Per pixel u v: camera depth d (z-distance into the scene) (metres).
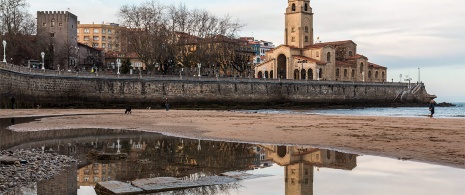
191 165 18.88
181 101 117.31
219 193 13.26
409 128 39.22
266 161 19.91
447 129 37.84
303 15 179.00
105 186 14.25
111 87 106.31
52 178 15.86
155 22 129.00
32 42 129.75
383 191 13.05
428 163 18.80
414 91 178.88
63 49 141.75
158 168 18.08
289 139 30.09
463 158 20.14
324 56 170.12
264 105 130.12
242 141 29.28
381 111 117.94
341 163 19.00
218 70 166.00
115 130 38.38
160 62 129.75
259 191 13.38
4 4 118.38
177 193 13.43
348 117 63.00
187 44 135.12
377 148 24.25
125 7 130.00
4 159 18.83
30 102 87.25
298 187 13.86
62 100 96.25
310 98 143.50
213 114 73.56
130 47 127.50
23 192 13.57
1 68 74.56
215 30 141.62
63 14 145.38
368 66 194.00
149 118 58.69
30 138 30.52
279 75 176.12
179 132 36.38
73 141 29.02
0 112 66.31
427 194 12.62
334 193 12.84
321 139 29.70
